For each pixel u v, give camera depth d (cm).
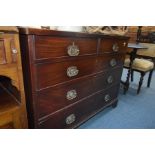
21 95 69
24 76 73
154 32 321
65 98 94
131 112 159
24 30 62
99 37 101
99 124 134
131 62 189
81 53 92
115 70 139
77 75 96
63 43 78
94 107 128
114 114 153
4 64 59
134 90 220
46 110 84
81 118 116
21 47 67
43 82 76
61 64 82
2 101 73
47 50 72
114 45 121
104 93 135
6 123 68
